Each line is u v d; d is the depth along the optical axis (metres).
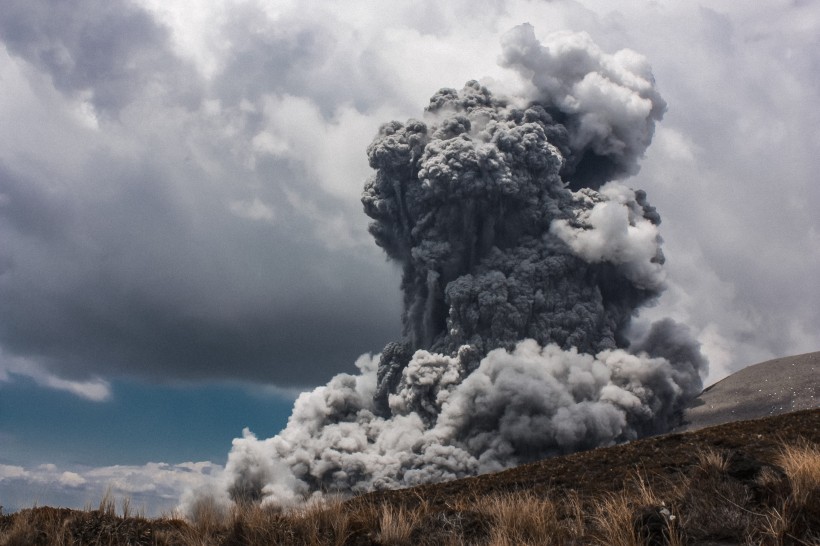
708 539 7.04
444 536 8.32
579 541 7.84
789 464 8.23
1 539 8.09
